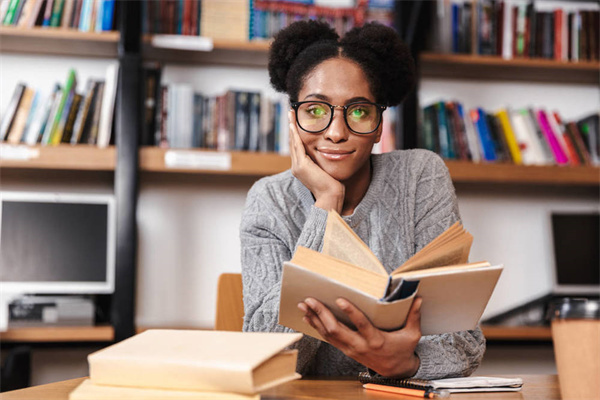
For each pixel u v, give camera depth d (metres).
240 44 2.52
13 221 2.44
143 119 2.45
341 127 1.18
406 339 0.87
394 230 1.28
